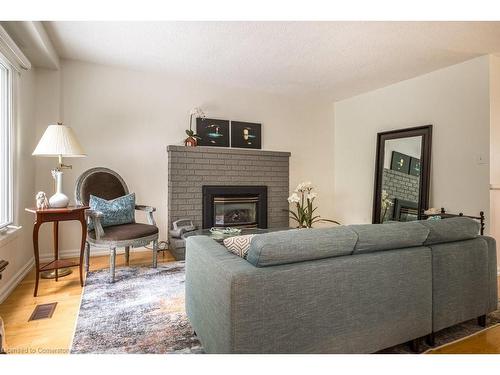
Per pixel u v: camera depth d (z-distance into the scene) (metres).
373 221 4.23
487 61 3.03
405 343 1.64
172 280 2.59
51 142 2.41
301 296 1.22
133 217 2.97
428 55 3.06
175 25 2.48
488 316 1.99
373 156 4.35
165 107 3.77
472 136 3.16
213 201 3.90
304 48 2.92
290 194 4.69
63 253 3.31
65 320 1.86
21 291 2.34
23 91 2.73
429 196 3.56
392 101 4.06
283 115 4.61
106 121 3.46
